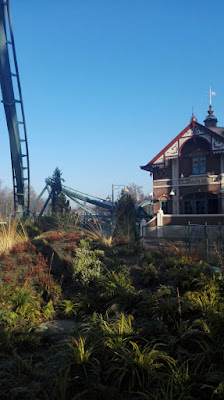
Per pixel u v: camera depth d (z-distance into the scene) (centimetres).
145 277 982
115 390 443
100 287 981
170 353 511
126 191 2027
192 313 645
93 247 1426
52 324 798
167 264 1080
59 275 1093
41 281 1005
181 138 3186
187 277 884
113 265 1162
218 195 2983
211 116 3869
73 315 873
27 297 857
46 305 884
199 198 3116
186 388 415
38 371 509
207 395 413
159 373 444
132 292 860
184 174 3200
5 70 2898
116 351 511
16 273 1052
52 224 2173
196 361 472
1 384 464
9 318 760
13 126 3175
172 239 1952
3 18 2795
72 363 502
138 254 1291
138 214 3981
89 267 1130
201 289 750
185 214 3080
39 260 1165
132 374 451
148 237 2117
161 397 412
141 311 745
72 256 1261
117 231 1791
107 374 475
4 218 1491
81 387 462
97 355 535
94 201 4638
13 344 644
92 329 645
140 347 532
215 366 455
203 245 1262
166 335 567
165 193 3278
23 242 1348
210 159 3064
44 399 437
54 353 598
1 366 530
